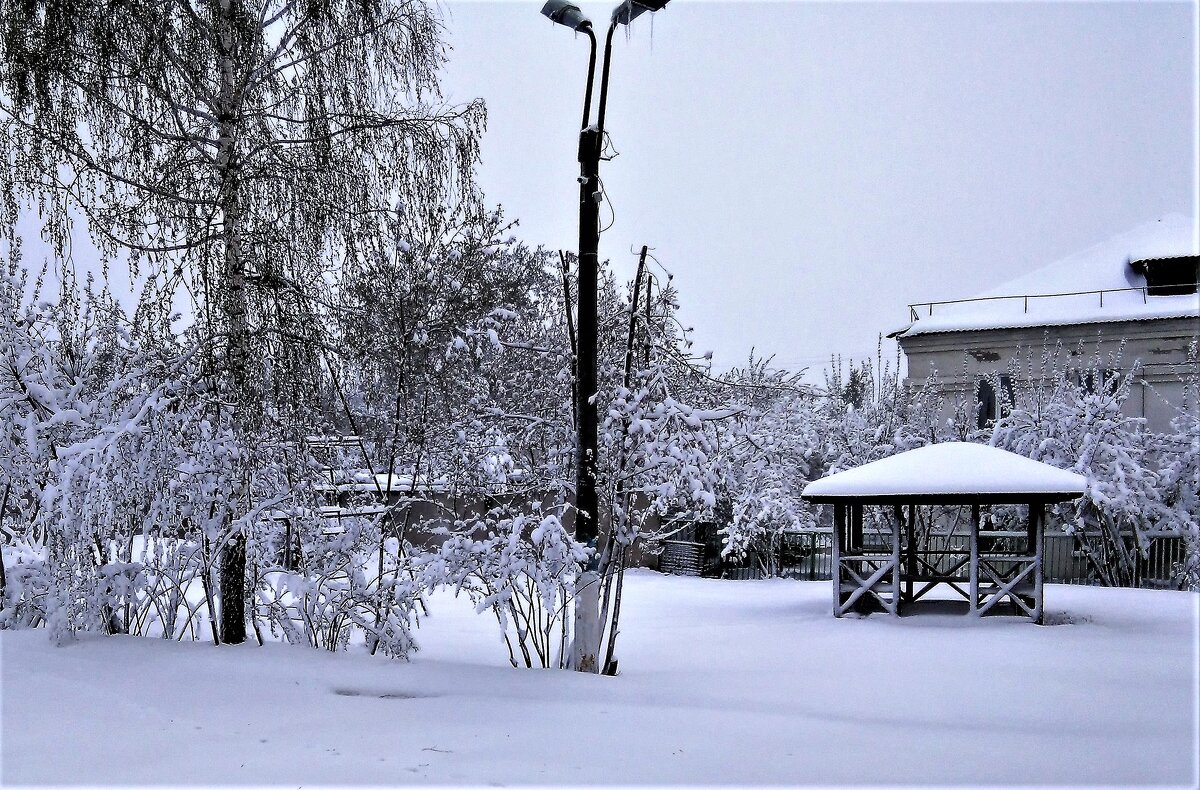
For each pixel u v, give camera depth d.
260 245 8.31
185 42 8.87
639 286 8.59
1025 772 5.05
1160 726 6.38
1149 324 25.83
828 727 6.13
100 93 8.52
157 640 8.76
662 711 6.53
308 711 6.38
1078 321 26.42
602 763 5.15
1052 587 18.28
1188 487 19.53
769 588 18.77
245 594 8.88
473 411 10.06
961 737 5.89
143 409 8.26
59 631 8.38
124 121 8.74
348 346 9.01
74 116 8.72
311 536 8.76
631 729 5.97
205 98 8.95
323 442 9.48
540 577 7.57
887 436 23.84
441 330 10.10
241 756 5.25
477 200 10.30
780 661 9.29
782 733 5.93
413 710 6.44
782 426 22.64
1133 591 17.30
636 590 18.23
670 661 9.29
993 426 22.70
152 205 8.41
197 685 7.07
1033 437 20.58
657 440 8.20
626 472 8.57
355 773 4.92
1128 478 19.09
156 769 4.98
